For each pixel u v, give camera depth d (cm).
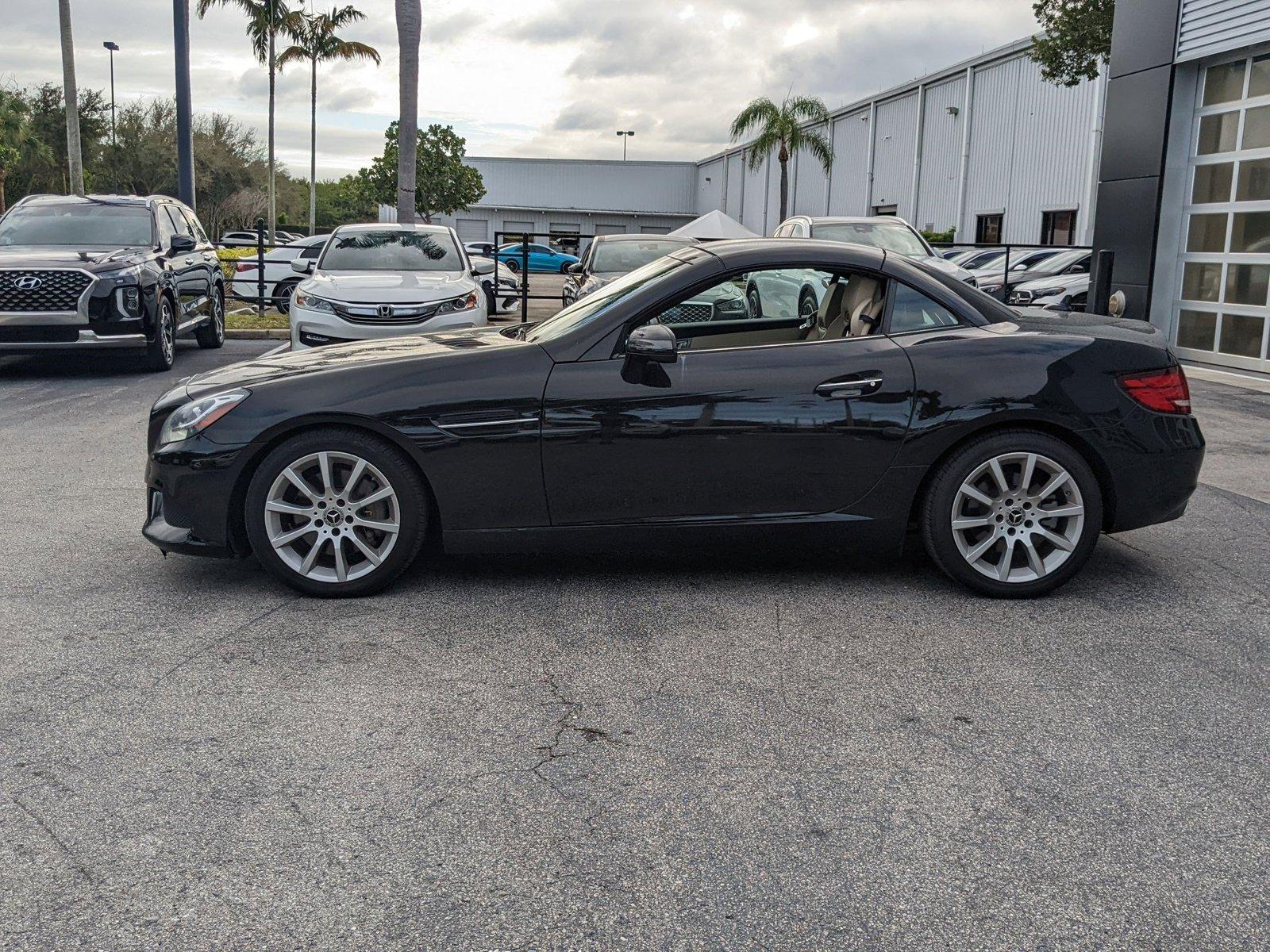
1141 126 1230
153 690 332
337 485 421
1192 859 242
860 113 4047
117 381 1081
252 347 1449
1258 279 1104
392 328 959
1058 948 210
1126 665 357
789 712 319
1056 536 420
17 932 213
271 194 4834
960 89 3241
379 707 321
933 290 432
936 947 210
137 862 238
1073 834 252
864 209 4022
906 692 334
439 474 410
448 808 262
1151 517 427
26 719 310
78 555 479
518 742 299
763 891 229
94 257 1103
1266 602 422
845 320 439
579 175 6203
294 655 362
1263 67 1082
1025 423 422
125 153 5831
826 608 412
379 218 5128
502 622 396
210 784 273
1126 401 418
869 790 272
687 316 439
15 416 865
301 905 223
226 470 411
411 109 1750
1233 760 289
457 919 219
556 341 421
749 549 465
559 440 411
